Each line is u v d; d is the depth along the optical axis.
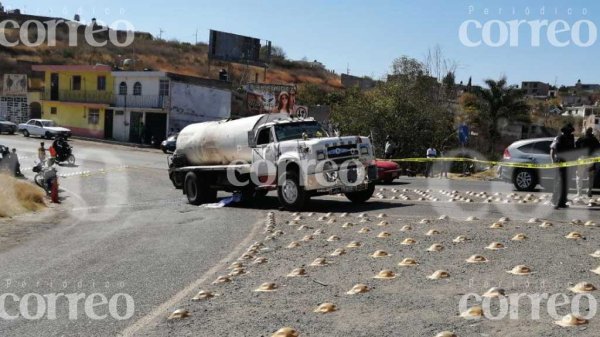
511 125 44.22
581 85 121.75
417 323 5.12
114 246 11.12
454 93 47.22
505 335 4.64
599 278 6.09
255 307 6.09
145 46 87.88
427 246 8.32
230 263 8.70
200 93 49.50
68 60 72.88
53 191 20.30
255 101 48.75
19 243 12.40
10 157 26.33
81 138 50.72
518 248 7.73
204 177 17.78
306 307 5.93
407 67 45.16
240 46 62.38
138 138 49.56
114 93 50.78
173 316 6.00
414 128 39.81
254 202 17.36
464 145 36.94
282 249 9.27
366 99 41.12
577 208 12.45
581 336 4.50
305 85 64.81
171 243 11.00
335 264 7.73
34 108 58.00
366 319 5.38
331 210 13.98
